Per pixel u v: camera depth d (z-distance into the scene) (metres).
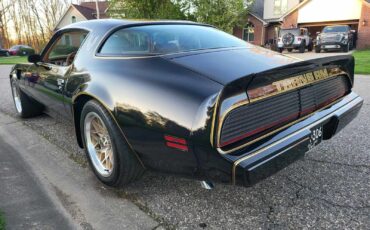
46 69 3.29
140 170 2.31
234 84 1.67
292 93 2.06
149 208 2.23
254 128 1.84
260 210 2.17
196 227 2.01
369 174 2.61
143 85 2.04
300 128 2.07
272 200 2.28
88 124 2.54
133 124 2.04
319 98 2.36
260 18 26.50
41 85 3.43
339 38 17.66
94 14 35.06
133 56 2.30
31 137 3.73
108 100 2.17
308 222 2.02
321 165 2.79
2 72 12.30
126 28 2.60
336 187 2.42
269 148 1.81
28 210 2.23
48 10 45.41
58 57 3.30
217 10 18.58
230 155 1.70
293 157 1.98
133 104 2.03
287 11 25.52
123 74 2.21
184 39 2.57
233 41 2.82
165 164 2.01
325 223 2.01
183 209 2.21
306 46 20.08
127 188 2.50
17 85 4.23
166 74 2.03
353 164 2.79
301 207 2.19
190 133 1.75
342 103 2.60
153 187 2.51
